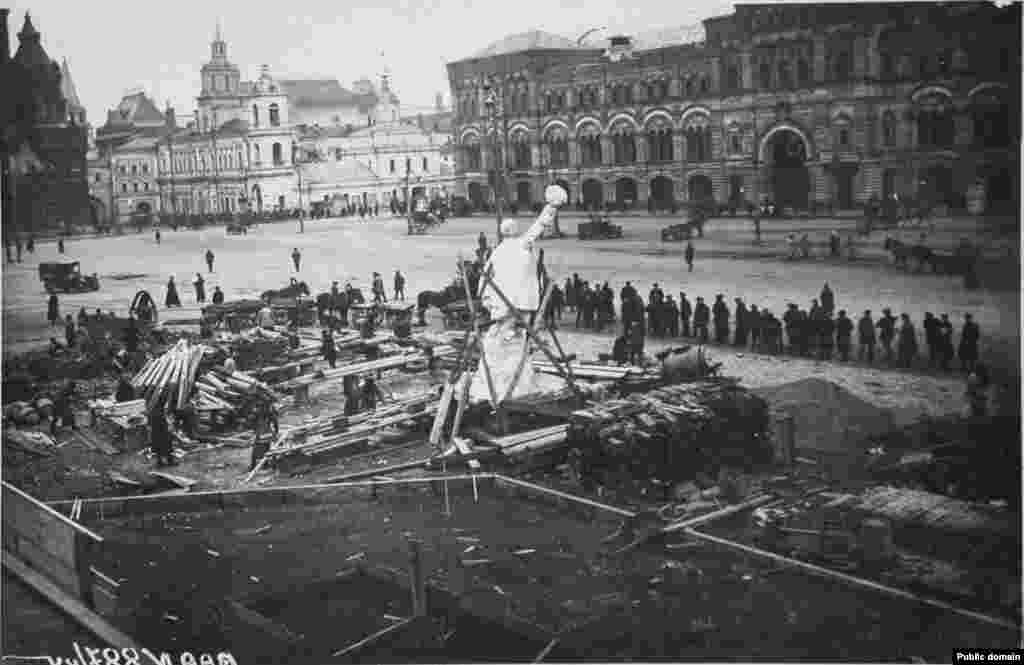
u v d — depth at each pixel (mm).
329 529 18109
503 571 15891
